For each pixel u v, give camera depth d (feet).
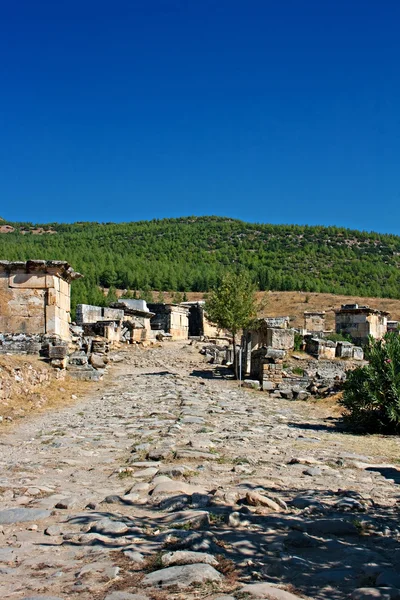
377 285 362.12
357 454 32.78
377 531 18.89
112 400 57.41
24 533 17.83
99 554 15.85
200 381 77.46
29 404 50.65
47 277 73.20
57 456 30.19
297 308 261.44
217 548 16.24
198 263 408.67
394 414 41.04
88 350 97.09
